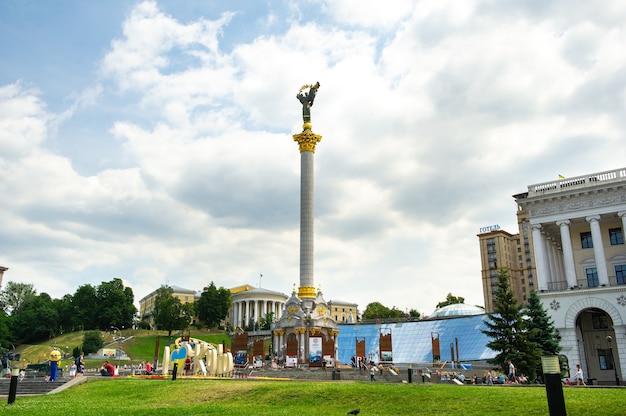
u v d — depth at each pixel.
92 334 137.38
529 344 54.47
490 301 189.38
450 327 102.25
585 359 66.56
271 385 35.84
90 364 118.12
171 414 26.47
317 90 84.00
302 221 77.62
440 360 88.56
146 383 42.50
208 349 56.09
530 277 186.88
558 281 70.69
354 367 69.88
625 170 65.69
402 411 26.59
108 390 40.84
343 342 111.38
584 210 66.94
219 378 48.12
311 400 31.09
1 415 26.62
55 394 41.75
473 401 26.50
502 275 59.97
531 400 25.34
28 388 46.47
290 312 74.81
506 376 53.88
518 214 193.12
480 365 77.44
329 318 75.62
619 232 68.62
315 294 75.81
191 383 40.97
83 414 26.67
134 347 147.25
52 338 169.88
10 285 183.38
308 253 76.44
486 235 195.75
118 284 184.12
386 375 56.53
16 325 166.50
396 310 182.00
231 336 158.88
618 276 67.19
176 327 161.50
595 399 24.62
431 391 29.75
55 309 174.88
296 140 81.12
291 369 64.12
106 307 176.00
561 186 69.31
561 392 16.58
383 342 72.25
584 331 68.88
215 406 30.41
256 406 30.77
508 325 57.03
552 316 65.06
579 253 70.69
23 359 134.62
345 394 31.09
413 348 102.75
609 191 65.69
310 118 82.62
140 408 29.47
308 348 72.12
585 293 63.78
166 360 55.84
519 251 193.12
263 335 139.00
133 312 185.00
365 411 27.33
